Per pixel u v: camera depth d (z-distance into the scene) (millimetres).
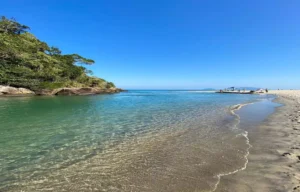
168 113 18938
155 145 8680
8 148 8375
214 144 8727
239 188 4887
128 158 7129
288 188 4805
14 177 5719
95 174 5844
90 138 9898
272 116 16469
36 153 7754
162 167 6293
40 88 50062
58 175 5812
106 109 22406
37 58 61562
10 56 52094
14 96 44281
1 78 45312
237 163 6523
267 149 7879
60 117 16516
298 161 6520
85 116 17031
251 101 35594
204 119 15367
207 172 5883
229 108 23234
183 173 5836
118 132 11156
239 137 9859
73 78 64438
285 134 10203
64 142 9219
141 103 30938
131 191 4863
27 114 18234
